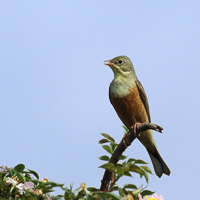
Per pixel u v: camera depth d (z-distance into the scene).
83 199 5.63
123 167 6.25
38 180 6.51
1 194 6.31
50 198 6.05
